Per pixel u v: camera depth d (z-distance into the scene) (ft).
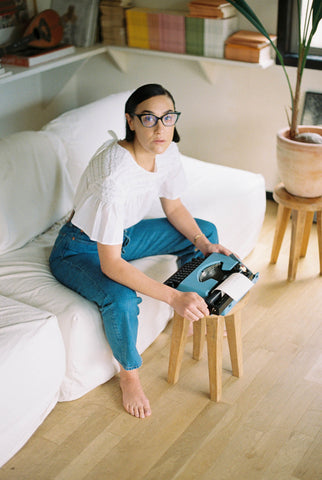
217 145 11.42
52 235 7.91
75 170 8.38
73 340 6.24
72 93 12.38
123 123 9.22
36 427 6.13
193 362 7.27
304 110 10.19
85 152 8.48
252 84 10.46
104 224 6.06
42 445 6.07
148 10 10.53
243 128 10.96
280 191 8.71
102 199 6.01
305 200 8.38
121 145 6.31
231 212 8.64
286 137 8.54
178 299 6.06
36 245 7.61
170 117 5.97
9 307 6.15
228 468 5.76
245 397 6.69
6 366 5.53
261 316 8.07
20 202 7.43
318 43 9.89
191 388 6.84
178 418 6.40
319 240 8.74
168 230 7.54
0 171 7.27
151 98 5.88
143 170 6.35
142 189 6.49
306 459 5.86
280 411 6.48
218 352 6.33
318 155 7.89
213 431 6.22
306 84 10.02
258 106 10.60
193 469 5.76
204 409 6.52
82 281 6.53
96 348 6.47
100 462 5.85
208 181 9.22
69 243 6.79
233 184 9.16
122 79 11.81
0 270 6.97
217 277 6.45
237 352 6.78
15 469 5.78
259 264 9.29
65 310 6.30
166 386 6.87
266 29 9.97
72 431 6.24
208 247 7.02
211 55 10.18
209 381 6.72
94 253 6.83
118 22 10.82
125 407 6.49
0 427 5.53
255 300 8.41
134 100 5.97
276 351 7.41
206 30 9.98
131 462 5.85
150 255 7.59
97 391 6.81
